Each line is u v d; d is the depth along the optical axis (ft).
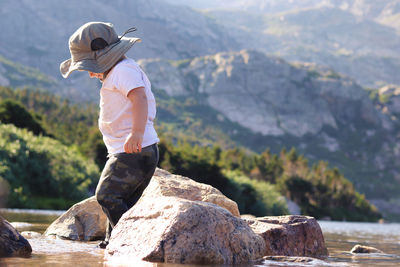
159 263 8.16
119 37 10.53
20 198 71.97
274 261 9.73
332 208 289.94
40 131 153.17
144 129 9.84
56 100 411.54
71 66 10.34
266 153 323.37
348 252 14.32
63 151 101.09
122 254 9.02
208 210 9.29
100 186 10.17
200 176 154.20
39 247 10.20
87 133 209.87
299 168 326.85
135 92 9.87
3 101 148.15
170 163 154.81
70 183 89.30
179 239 8.59
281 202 163.12
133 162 10.01
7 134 90.63
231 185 157.17
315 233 13.29
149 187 14.01
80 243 12.18
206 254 8.61
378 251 14.37
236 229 9.64
